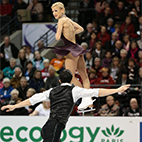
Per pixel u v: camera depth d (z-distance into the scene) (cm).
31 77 2408
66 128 1470
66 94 1069
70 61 1160
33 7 3131
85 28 2962
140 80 2289
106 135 1469
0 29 3006
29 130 1482
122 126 1473
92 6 3073
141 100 2039
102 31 2667
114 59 2400
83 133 1468
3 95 2247
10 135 1486
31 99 1093
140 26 2778
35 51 2698
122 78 2298
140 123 1471
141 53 2506
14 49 2781
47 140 1023
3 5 3189
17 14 3109
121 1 2967
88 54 2480
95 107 2131
